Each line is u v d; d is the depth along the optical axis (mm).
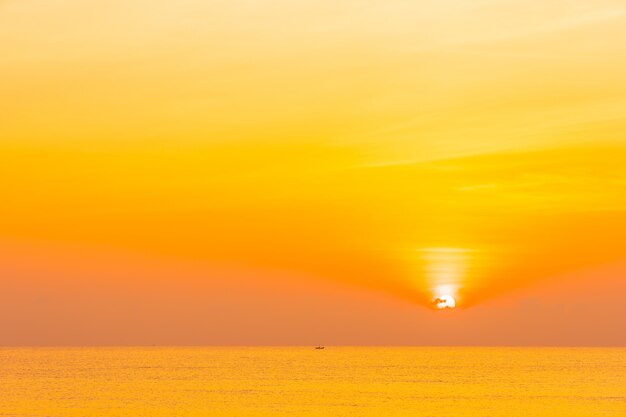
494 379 189750
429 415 114688
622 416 114375
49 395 144250
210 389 157625
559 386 166000
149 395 144375
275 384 171750
